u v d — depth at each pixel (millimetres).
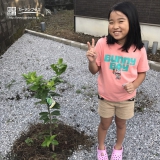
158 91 3227
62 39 5262
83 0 5301
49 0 8266
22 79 3613
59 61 1761
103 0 4965
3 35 4695
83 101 3010
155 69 3844
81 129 2461
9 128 2490
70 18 7215
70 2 8758
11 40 5180
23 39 5594
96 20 5305
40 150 2111
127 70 1570
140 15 4473
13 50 4875
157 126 2510
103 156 1993
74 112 2771
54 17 7441
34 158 2016
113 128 2463
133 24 1450
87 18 5434
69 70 3943
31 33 5949
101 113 1793
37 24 6625
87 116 2693
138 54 1552
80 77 3684
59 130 2355
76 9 5520
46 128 2389
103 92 1696
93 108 2857
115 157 1997
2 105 2922
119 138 1959
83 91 3260
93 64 1576
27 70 3961
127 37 1498
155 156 2111
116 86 1611
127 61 1543
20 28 5770
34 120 2619
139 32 1507
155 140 2305
